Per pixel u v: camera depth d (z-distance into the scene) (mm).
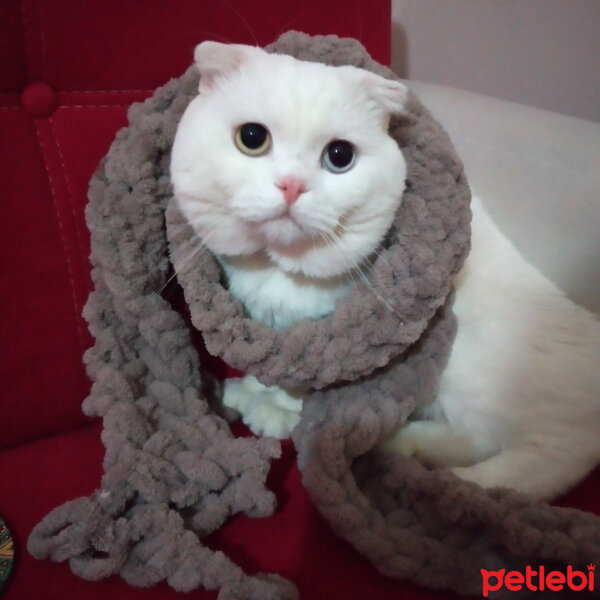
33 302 723
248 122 565
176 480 655
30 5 666
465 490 653
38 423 757
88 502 608
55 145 720
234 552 642
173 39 753
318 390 727
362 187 581
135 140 695
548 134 958
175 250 681
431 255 634
